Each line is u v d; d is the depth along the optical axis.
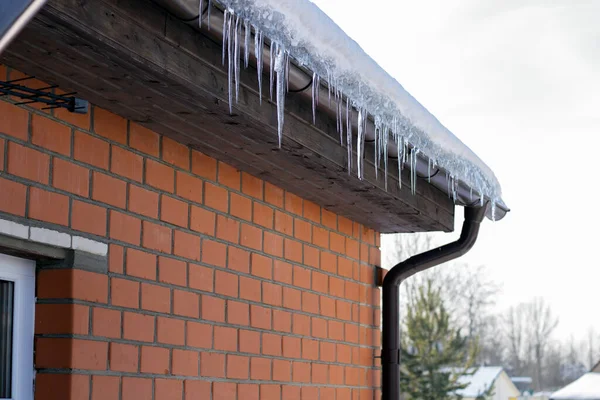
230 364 4.43
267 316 4.81
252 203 4.71
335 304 5.64
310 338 5.29
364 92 3.79
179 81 3.18
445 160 4.76
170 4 2.97
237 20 3.12
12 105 3.15
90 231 3.51
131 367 3.70
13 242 3.16
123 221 3.70
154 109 3.59
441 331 32.75
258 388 4.68
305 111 3.96
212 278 4.32
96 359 3.50
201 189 4.27
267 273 4.84
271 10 3.05
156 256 3.91
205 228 4.28
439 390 32.19
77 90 3.35
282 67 3.41
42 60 3.03
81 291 3.44
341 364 5.67
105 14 2.80
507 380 54.31
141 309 3.78
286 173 4.63
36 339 3.40
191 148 4.20
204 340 4.23
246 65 3.34
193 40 3.20
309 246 5.33
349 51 3.53
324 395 5.42
